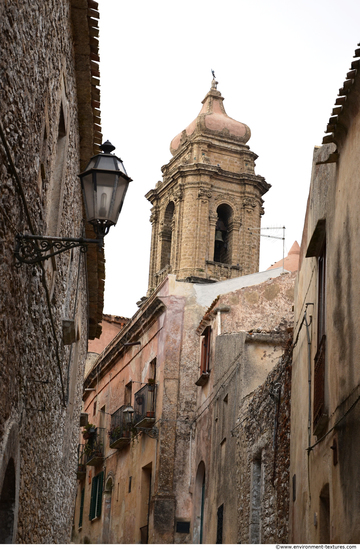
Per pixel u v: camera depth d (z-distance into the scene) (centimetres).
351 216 889
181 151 6028
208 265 5550
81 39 1053
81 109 1177
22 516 862
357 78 823
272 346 1773
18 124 646
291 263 2880
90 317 1900
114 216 739
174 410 2311
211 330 2189
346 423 867
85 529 3061
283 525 1295
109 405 2980
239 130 6022
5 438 660
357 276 851
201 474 2150
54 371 1064
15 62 618
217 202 5738
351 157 895
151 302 2517
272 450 1410
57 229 980
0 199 589
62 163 1014
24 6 641
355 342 847
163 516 2191
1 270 611
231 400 1802
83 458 3134
